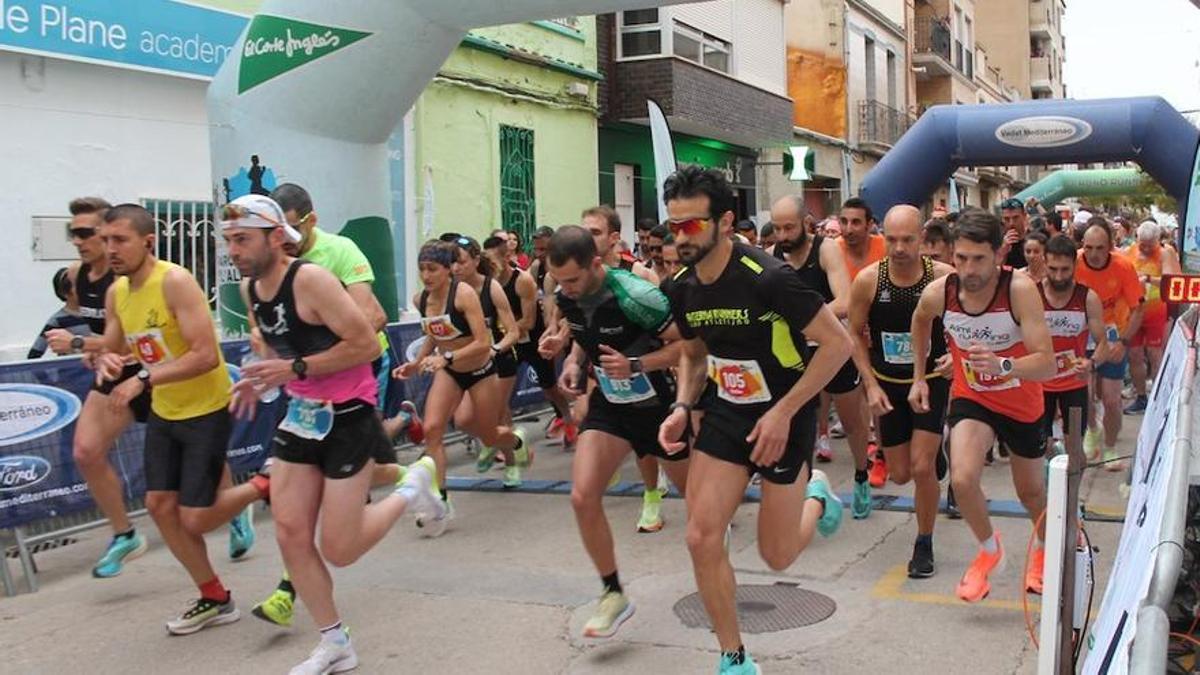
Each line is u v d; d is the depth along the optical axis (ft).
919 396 16.02
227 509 15.61
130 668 14.52
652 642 14.62
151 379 14.90
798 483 12.37
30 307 29.66
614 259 21.75
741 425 12.03
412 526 21.52
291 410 13.69
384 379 23.58
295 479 13.70
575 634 15.06
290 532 13.58
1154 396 14.97
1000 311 14.58
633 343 14.62
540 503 23.43
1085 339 20.36
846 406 20.04
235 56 26.21
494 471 27.14
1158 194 86.43
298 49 25.20
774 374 11.94
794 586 16.84
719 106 61.05
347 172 26.18
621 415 14.73
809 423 12.48
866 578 17.16
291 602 15.42
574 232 14.38
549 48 49.90
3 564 18.16
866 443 20.57
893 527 20.25
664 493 22.70
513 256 32.71
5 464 18.39
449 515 21.15
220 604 16.05
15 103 29.14
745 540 19.65
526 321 26.99
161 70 32.58
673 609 15.97
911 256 16.96
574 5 24.64
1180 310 17.60
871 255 21.80
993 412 15.16
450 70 43.37
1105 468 24.43
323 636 13.89
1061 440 22.09
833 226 32.12
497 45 45.75
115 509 18.40
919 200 38.45
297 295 13.33
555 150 50.93
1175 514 7.13
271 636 15.57
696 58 61.77
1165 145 34.76
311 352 13.56
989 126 36.60
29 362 18.94
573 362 17.28
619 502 23.07
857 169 88.89
